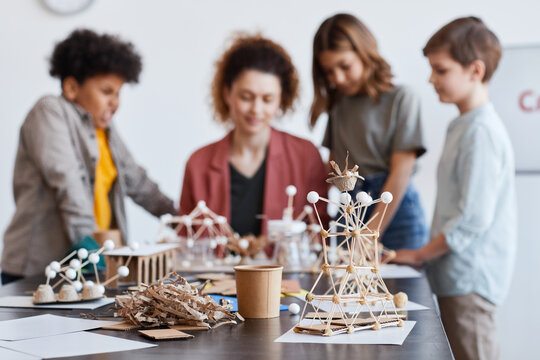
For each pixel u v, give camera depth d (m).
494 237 1.83
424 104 3.16
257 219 2.29
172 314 1.00
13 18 3.43
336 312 1.08
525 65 2.99
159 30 3.38
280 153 2.32
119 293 1.33
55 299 1.24
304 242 1.86
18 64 3.44
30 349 0.84
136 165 2.69
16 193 2.17
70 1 3.41
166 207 2.76
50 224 2.11
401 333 0.93
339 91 2.35
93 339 0.89
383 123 2.24
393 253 1.82
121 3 3.40
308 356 0.80
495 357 1.84
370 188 2.26
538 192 2.97
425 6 3.18
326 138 2.47
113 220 2.46
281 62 2.30
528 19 3.10
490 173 1.80
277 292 1.07
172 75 3.38
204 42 3.36
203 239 1.92
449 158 1.89
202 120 3.37
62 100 2.21
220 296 1.25
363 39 2.18
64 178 2.05
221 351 0.82
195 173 2.35
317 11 3.28
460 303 1.84
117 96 2.36
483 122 1.84
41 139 2.08
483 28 1.90
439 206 1.93
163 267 1.52
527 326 2.99
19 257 2.08
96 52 2.25
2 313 1.13
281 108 2.42
